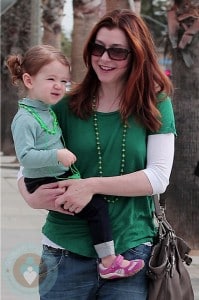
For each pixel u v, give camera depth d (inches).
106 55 228.1
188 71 561.9
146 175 225.0
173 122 231.0
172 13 566.6
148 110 227.1
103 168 229.9
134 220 228.5
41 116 227.6
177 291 229.0
